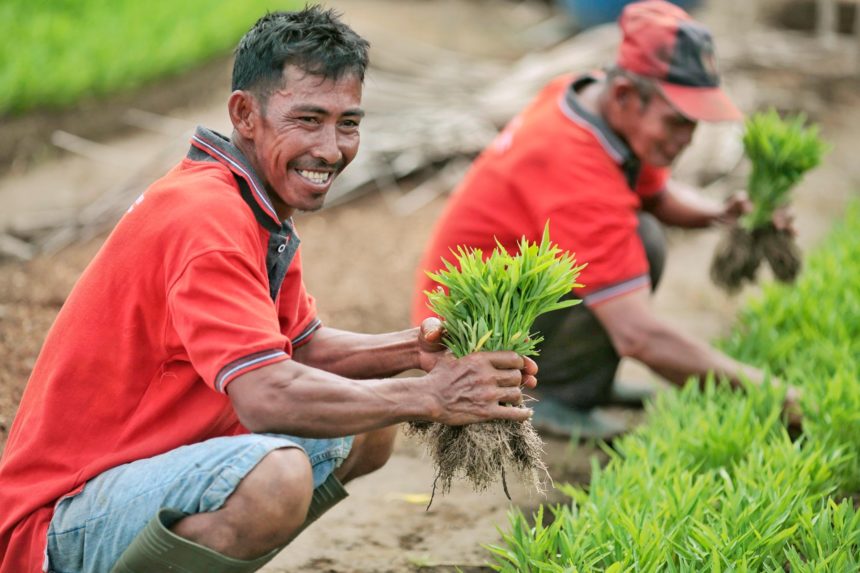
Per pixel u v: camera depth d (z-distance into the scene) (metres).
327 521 5.29
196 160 3.79
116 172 10.08
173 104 11.94
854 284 7.21
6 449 3.88
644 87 5.58
